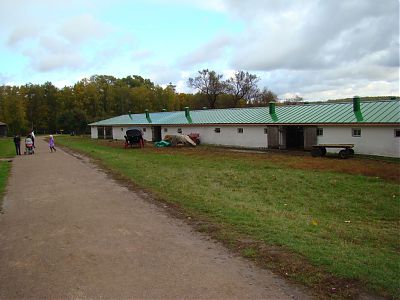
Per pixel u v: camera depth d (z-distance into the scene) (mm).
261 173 19984
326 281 6090
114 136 62500
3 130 89562
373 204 13633
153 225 9523
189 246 7902
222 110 47469
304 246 7707
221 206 11477
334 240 8539
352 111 31297
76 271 6664
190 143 41188
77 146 43406
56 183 16188
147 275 6445
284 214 11219
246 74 98500
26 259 7301
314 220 10766
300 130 35406
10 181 17172
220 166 23172
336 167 22750
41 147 42812
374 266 6750
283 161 26094
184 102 122062
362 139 28891
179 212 10844
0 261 7250
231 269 6664
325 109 34469
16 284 6207
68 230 9156
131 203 12094
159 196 13023
